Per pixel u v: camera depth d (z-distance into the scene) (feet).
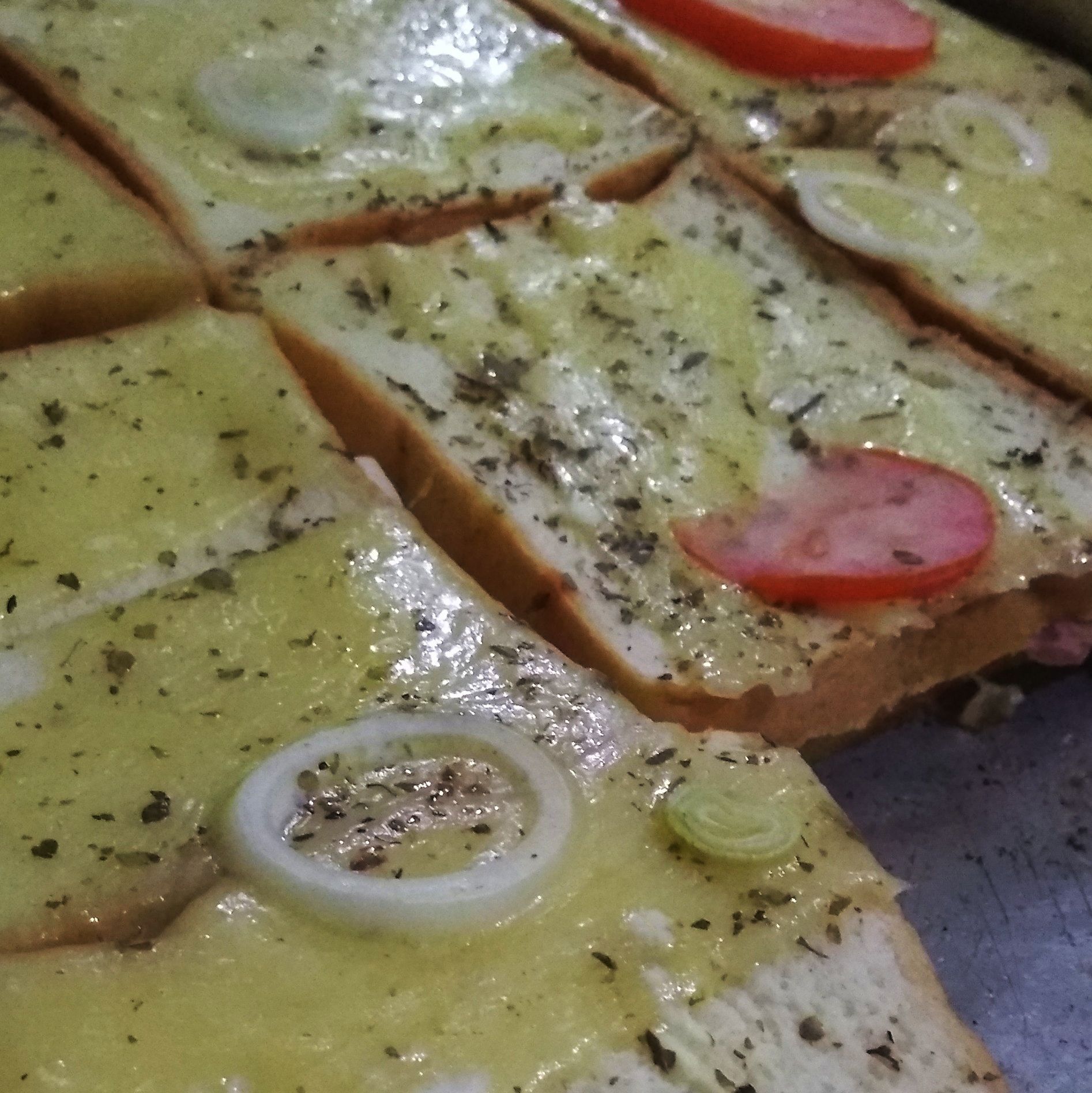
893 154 1.46
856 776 1.15
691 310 1.25
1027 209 1.43
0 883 0.80
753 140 1.43
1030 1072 0.99
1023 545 1.13
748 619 1.05
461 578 0.97
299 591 0.94
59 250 1.15
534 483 1.09
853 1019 0.83
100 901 0.80
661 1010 0.80
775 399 1.20
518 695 0.91
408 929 0.79
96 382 1.06
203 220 1.22
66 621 0.91
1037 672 1.23
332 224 1.24
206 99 1.30
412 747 0.86
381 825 0.83
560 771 0.87
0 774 0.84
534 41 1.49
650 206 1.36
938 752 1.17
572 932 0.81
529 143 1.38
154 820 0.83
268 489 1.01
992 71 1.60
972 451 1.19
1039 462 1.19
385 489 1.05
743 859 0.85
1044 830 1.12
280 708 0.88
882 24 1.57
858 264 1.34
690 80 1.49
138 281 1.16
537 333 1.20
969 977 1.04
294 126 1.30
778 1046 0.81
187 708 0.88
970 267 1.34
